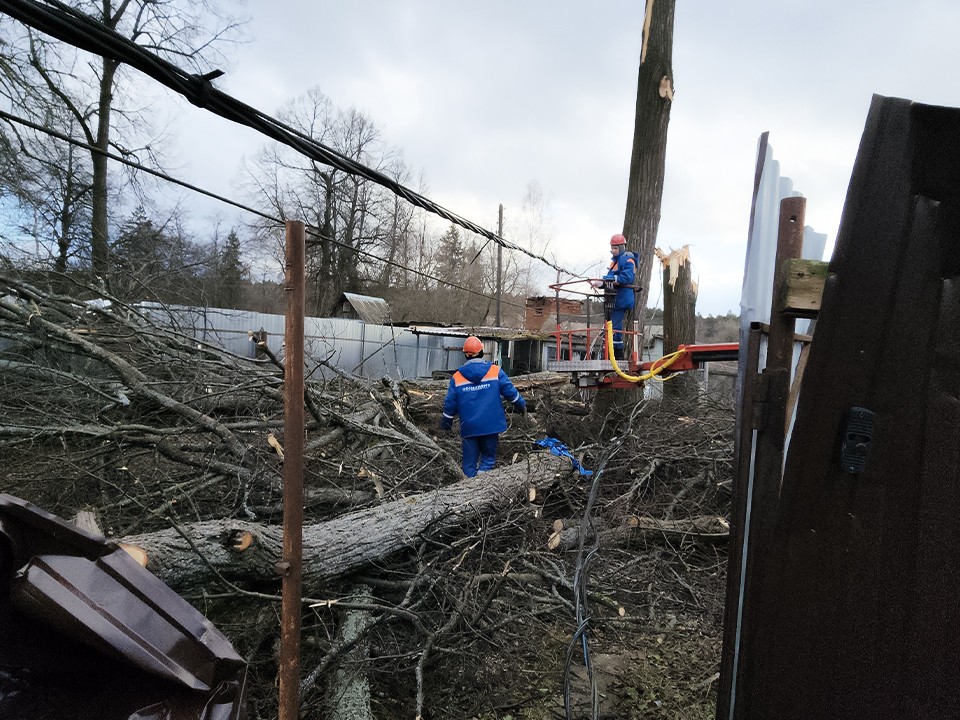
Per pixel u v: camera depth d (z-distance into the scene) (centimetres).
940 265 147
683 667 344
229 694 144
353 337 1948
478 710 311
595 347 665
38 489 449
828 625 156
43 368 543
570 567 422
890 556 152
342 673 299
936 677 150
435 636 322
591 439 725
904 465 151
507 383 580
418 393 908
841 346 151
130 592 146
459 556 397
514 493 475
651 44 732
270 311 2903
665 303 883
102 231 1284
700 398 834
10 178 935
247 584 325
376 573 389
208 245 1411
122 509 425
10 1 180
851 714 155
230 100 240
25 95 1152
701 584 444
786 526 158
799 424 155
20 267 646
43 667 139
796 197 159
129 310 628
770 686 161
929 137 145
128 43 207
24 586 135
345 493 479
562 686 330
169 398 501
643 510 537
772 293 168
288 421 185
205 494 468
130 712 139
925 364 149
